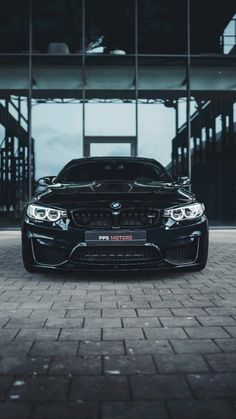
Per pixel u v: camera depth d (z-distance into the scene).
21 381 2.09
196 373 2.18
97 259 4.35
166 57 11.20
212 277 4.87
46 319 3.17
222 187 11.10
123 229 4.31
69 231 4.36
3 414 1.77
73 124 11.12
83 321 3.11
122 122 11.16
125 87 11.20
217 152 11.08
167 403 1.86
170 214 4.43
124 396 1.93
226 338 2.72
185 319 3.16
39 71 11.09
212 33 11.25
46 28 11.15
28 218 4.59
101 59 11.15
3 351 2.50
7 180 10.96
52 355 2.44
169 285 4.42
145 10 11.23
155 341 2.67
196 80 11.20
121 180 5.39
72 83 11.15
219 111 11.22
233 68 11.27
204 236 4.59
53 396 1.93
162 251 4.37
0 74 11.06
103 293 4.05
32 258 4.52
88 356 2.42
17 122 11.05
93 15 11.18
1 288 4.29
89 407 1.83
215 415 1.76
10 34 11.10
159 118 11.16
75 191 4.79
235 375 2.16
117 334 2.81
